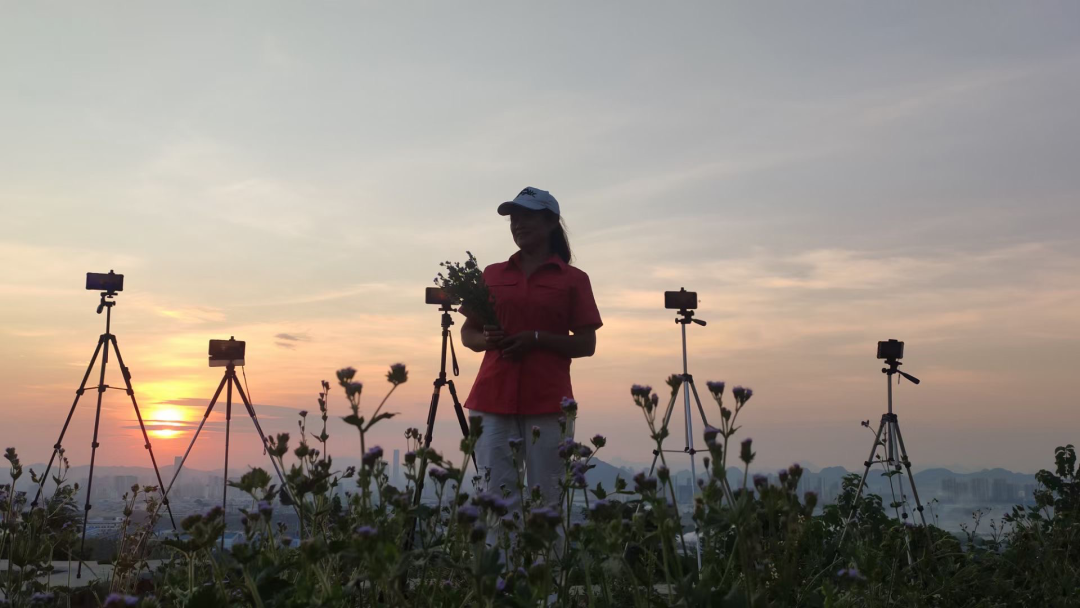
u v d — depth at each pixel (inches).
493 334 167.6
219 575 92.3
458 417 223.0
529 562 109.7
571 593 127.2
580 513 109.7
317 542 86.0
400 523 90.4
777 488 88.4
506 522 103.8
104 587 144.8
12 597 126.3
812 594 104.4
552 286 174.4
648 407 94.0
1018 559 183.2
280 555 100.7
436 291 226.4
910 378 222.7
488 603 84.9
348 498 96.7
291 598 91.0
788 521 88.7
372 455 85.2
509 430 167.5
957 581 167.5
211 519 92.2
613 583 118.2
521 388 166.2
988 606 156.6
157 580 133.0
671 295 227.0
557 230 186.1
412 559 95.7
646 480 92.1
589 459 113.0
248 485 94.4
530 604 87.4
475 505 84.8
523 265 179.2
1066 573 169.8
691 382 225.8
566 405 119.5
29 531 131.7
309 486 96.0
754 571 91.0
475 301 170.2
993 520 201.5
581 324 174.9
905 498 213.3
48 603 112.0
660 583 120.0
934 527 200.1
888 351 222.8
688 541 121.2
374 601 89.9
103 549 172.2
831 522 191.3
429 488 114.1
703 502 89.0
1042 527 196.7
